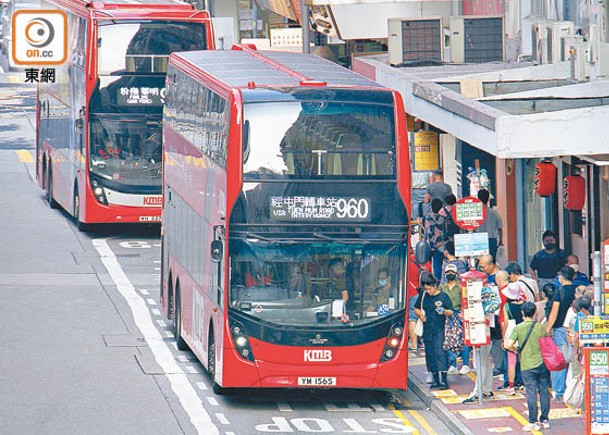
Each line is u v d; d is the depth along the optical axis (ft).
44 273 281.54
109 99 309.01
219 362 183.93
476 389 185.98
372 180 181.06
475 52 312.91
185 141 217.56
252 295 180.55
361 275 181.57
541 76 261.03
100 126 310.04
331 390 198.59
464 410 181.57
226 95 183.73
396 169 181.68
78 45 317.42
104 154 311.06
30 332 231.50
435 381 192.85
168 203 236.02
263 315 180.34
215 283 187.42
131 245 314.96
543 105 228.22
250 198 179.63
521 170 266.77
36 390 194.29
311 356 180.75
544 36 271.69
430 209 245.04
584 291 176.86
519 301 186.60
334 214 180.55
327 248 181.06
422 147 285.43
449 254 211.82
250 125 179.63
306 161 179.83
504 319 185.98
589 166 232.12
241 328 180.55
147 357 215.51
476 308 181.16
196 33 308.60
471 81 243.81
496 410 181.27
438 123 233.96
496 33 312.29
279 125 179.73
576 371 171.42
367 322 181.57
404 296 182.60
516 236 272.72
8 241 315.78
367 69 302.66
